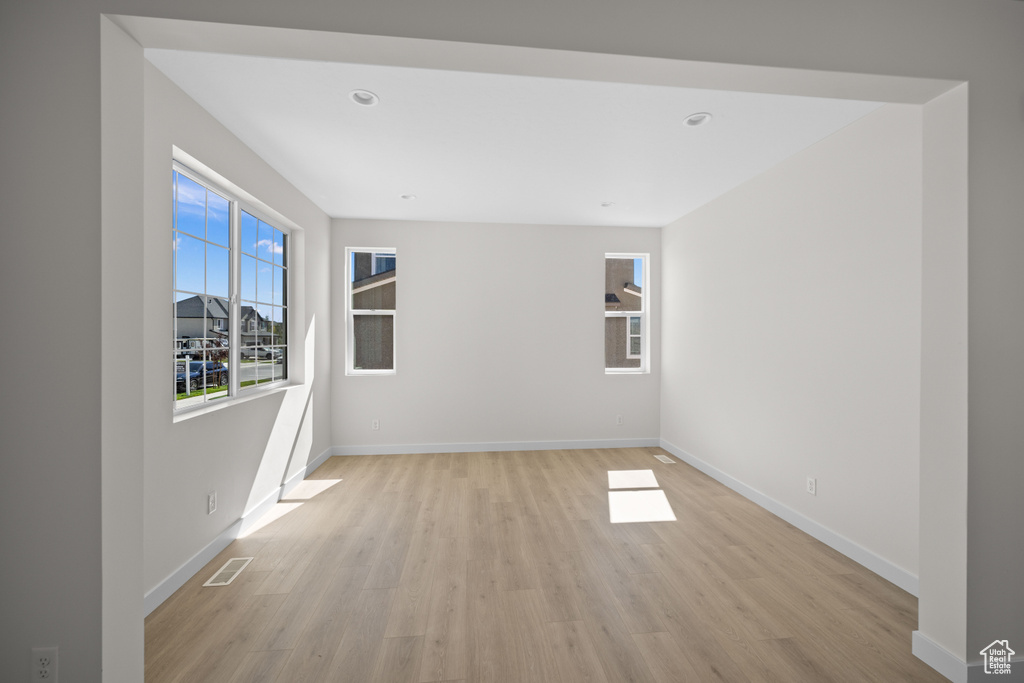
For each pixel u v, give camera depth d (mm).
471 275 5234
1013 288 1717
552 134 2900
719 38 1552
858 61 1615
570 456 5062
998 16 1706
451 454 5133
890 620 2119
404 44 1464
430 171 3572
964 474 1710
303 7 1383
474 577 2496
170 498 2324
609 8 1506
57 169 1283
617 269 5672
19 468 1290
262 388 3580
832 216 2877
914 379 2355
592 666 1807
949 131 1745
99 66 1295
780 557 2736
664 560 2697
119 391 1373
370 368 5266
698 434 4594
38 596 1298
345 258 5113
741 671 1783
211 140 2650
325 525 3211
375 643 1944
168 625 2066
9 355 1281
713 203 4301
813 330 3041
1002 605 1729
